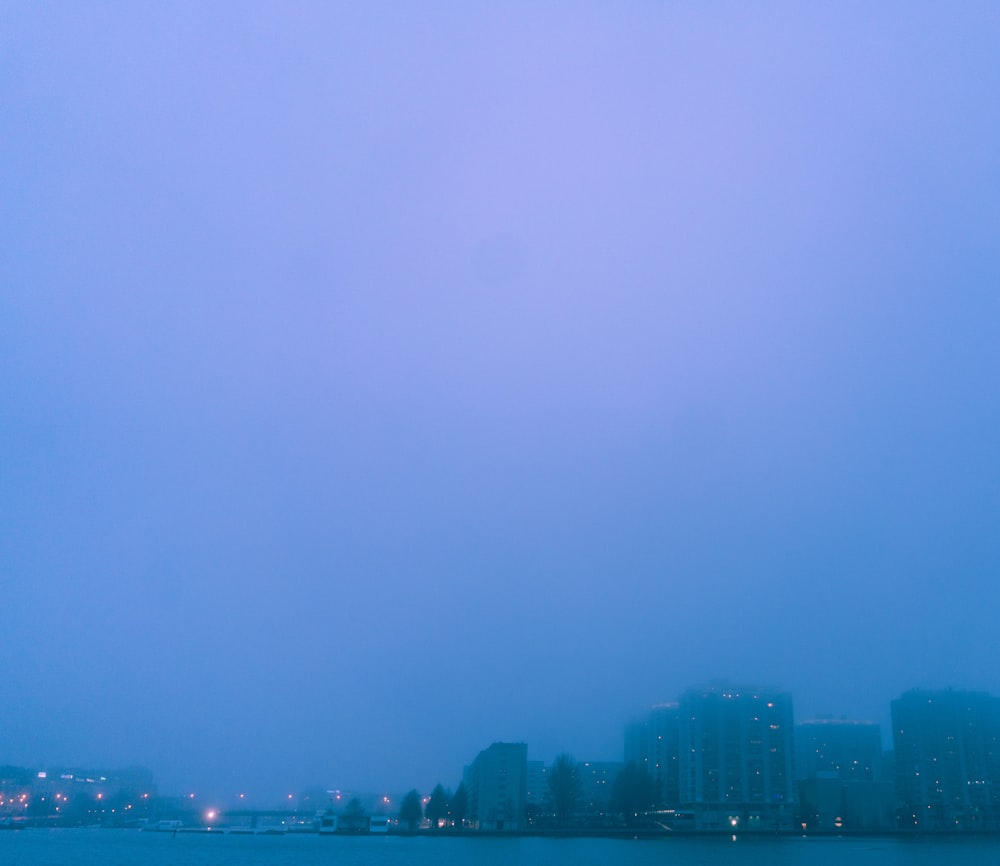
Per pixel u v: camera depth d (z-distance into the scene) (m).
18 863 145.50
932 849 186.50
